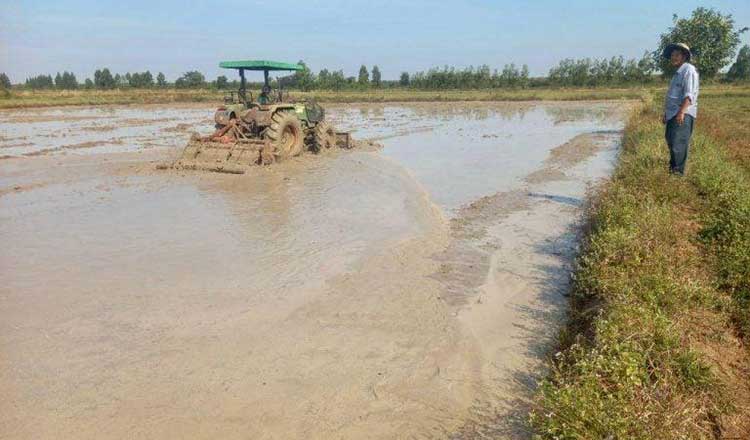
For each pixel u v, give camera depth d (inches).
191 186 372.5
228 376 145.2
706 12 678.5
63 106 1430.9
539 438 107.6
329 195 348.2
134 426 125.1
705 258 206.5
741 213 224.1
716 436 118.6
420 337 169.0
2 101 1423.5
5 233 265.4
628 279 171.6
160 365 149.9
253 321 176.4
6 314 179.3
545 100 1598.2
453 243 262.4
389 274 219.3
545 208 327.9
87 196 342.6
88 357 153.7
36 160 481.1
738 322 165.6
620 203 249.9
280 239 259.1
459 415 131.4
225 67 505.7
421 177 425.1
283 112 486.9
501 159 511.8
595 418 106.3
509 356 158.7
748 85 1665.8
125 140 666.2
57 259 230.1
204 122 933.8
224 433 123.4
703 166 321.1
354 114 1178.6
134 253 237.9
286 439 121.8
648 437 102.6
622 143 590.6
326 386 141.7
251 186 372.2
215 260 230.4
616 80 2038.6
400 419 129.6
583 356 136.8
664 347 133.4
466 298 198.5
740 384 135.4
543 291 205.0
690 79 286.4
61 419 127.3
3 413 129.0
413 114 1158.3
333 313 183.6
